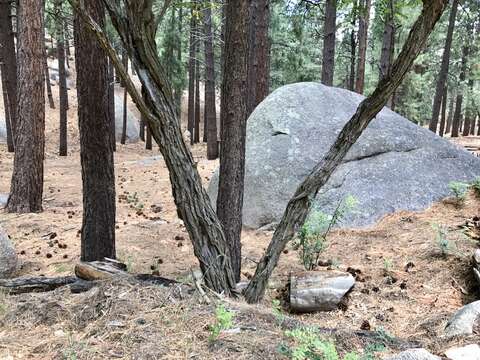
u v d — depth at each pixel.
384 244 5.11
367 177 6.29
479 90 19.31
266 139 6.92
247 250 5.52
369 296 3.92
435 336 2.96
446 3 2.61
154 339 2.33
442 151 6.88
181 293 2.84
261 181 6.48
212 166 13.20
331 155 3.03
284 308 3.85
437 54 21.14
